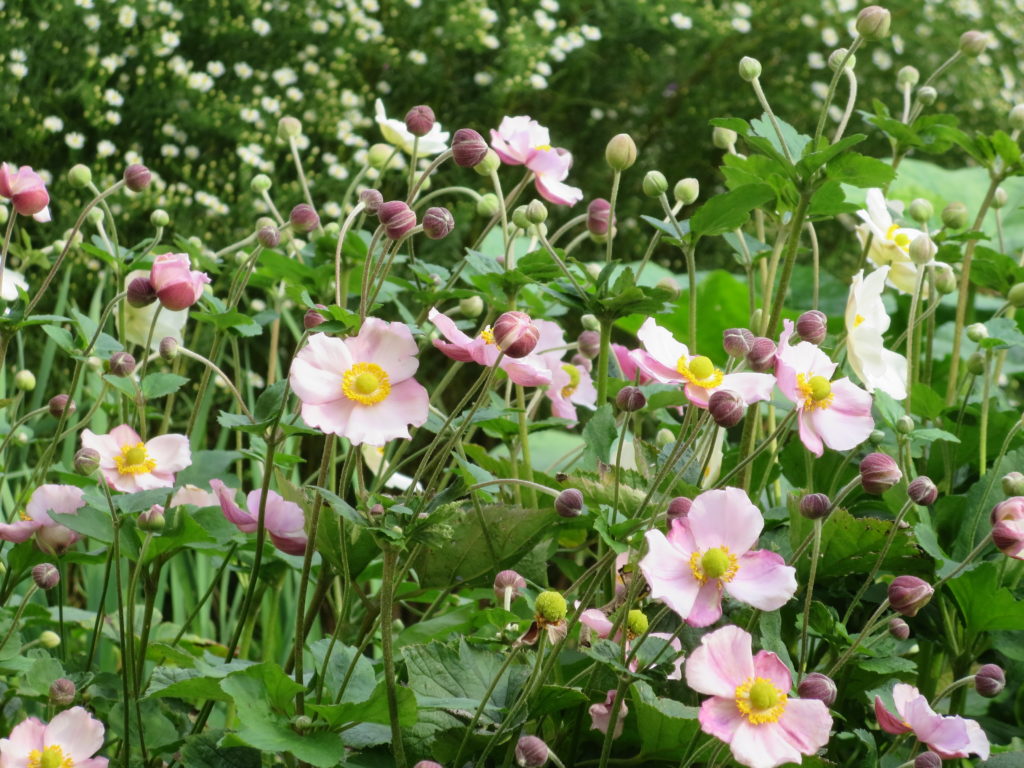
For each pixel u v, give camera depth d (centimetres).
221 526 142
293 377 125
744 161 150
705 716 121
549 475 153
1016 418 158
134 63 363
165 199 327
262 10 380
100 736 134
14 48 327
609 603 139
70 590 215
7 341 146
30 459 219
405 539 124
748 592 123
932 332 167
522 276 150
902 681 142
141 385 144
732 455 156
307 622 150
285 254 174
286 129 169
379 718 127
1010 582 150
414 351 127
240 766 133
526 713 129
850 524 143
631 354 131
